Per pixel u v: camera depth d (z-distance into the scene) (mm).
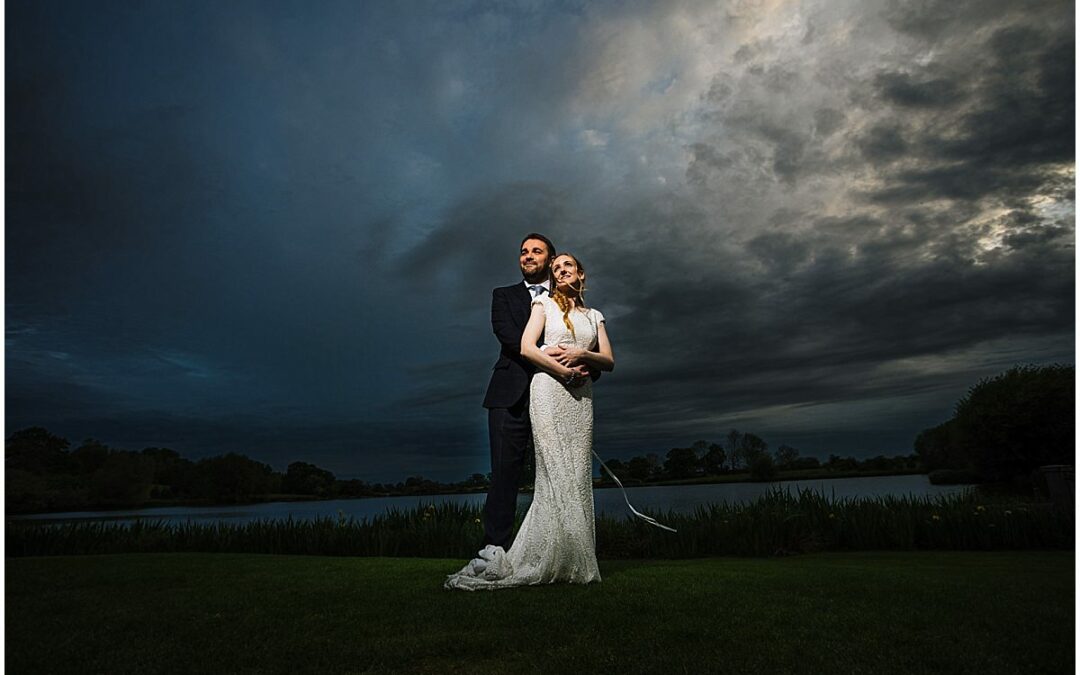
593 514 3342
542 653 1997
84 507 13805
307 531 7363
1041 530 6344
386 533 6973
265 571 3783
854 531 6828
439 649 2049
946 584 3025
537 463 3275
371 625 2361
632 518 7496
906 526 6680
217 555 4945
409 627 2322
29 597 3025
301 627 2357
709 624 2275
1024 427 19750
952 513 6848
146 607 2752
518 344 3555
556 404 3291
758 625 2256
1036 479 11367
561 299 3455
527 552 3141
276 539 7230
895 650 1962
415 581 3312
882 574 3381
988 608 2479
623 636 2145
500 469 3426
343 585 3215
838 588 2912
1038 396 19562
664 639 2104
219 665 1947
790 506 7621
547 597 2787
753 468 21594
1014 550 6297
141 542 7281
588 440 3395
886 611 2439
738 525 6848
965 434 21172
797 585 3002
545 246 3754
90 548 7176
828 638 2096
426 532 6840
